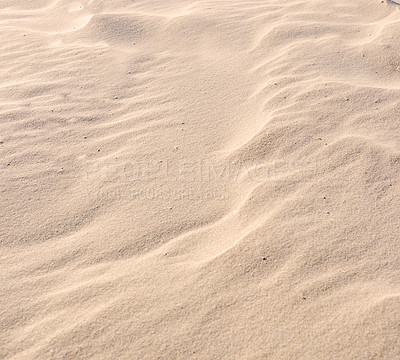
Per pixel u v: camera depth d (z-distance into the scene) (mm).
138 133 2564
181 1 4500
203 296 1567
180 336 1437
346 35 3439
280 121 2475
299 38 3455
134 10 4336
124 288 1623
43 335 1470
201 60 3338
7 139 2518
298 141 2314
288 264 1664
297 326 1444
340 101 2592
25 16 4559
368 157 2135
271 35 3531
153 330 1460
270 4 4180
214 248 1779
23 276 1708
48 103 2879
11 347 1438
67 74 3238
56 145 2482
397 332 1391
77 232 1927
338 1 4031
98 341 1438
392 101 2564
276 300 1534
